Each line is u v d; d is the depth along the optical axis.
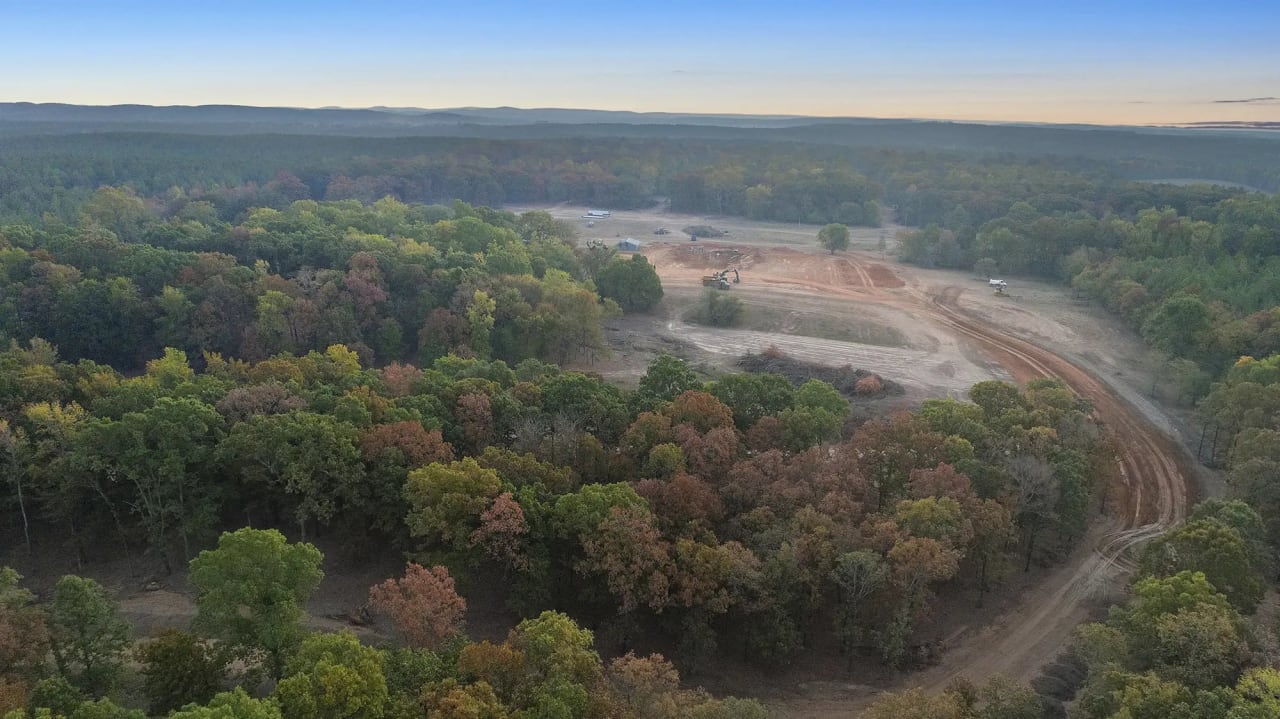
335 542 79.12
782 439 87.31
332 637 48.59
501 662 48.03
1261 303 156.00
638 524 64.88
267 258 170.12
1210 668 50.28
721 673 65.88
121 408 82.62
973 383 144.88
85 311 137.50
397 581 73.38
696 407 88.38
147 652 50.38
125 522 79.56
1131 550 88.25
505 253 181.12
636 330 179.88
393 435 75.94
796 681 65.75
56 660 49.78
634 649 67.25
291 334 141.38
